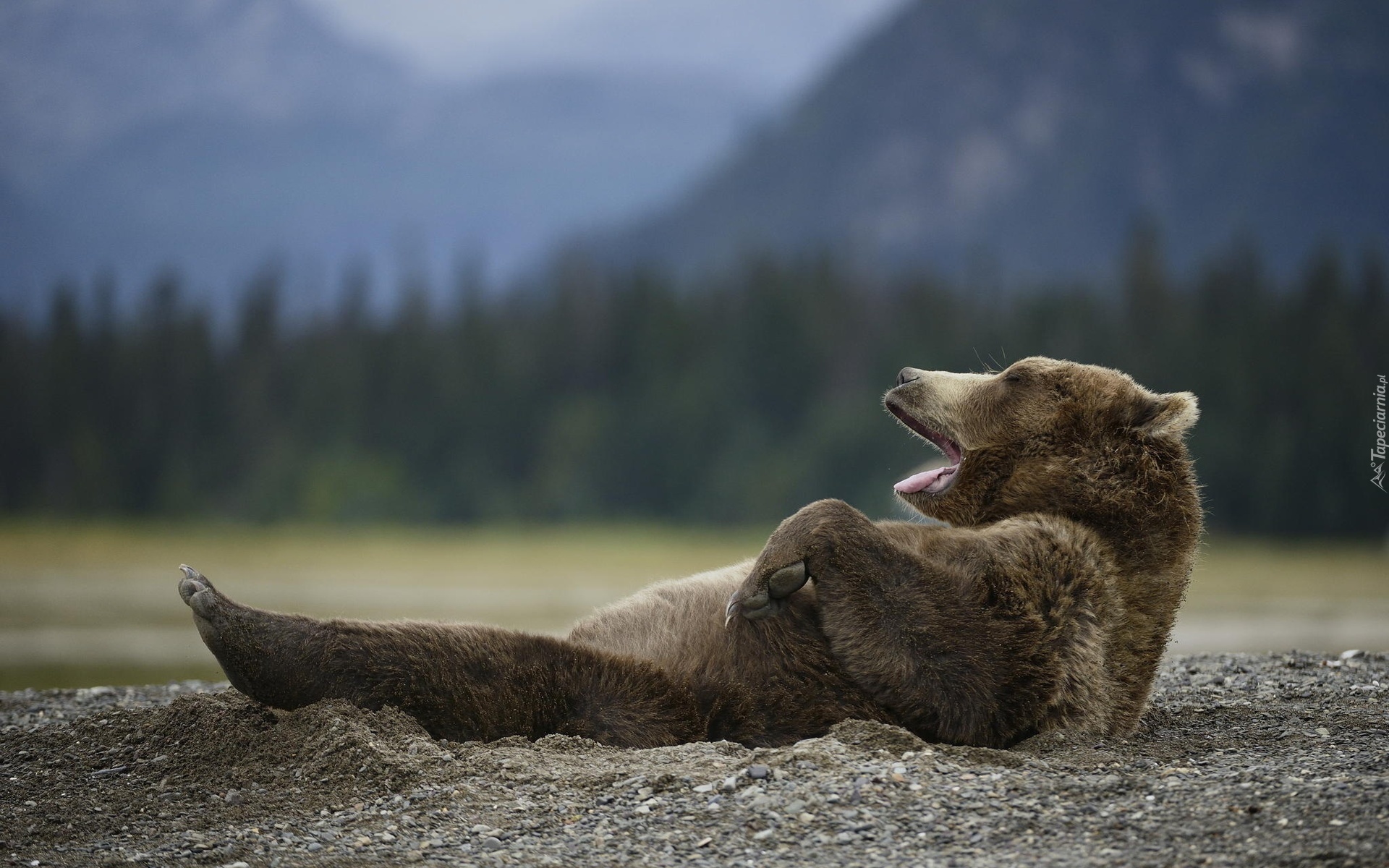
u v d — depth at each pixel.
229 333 183.62
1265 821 6.73
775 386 154.25
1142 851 6.48
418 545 136.00
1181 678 12.93
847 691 8.41
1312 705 10.98
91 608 59.97
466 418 162.75
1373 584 83.50
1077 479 9.18
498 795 7.47
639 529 146.62
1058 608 8.34
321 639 8.05
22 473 166.38
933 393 10.09
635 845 6.84
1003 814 7.01
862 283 169.25
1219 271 158.50
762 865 6.53
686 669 8.56
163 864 6.84
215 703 9.45
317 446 163.50
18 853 7.30
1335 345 138.00
